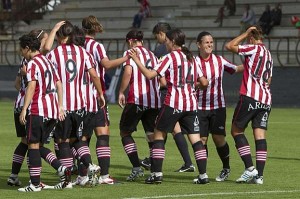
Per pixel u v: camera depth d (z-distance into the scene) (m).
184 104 27.56
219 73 29.33
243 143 28.47
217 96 29.36
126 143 29.59
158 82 30.14
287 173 31.53
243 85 28.36
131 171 31.75
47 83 25.88
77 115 27.33
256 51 28.16
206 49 29.14
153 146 28.12
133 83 29.92
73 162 28.75
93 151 39.53
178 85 27.59
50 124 26.20
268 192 26.25
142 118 30.58
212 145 42.44
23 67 26.61
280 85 77.38
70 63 27.17
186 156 31.73
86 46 28.92
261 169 28.36
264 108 28.33
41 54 26.25
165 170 32.28
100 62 28.77
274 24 89.06
